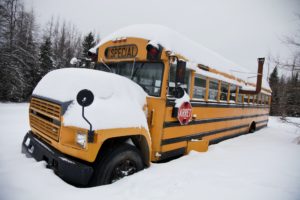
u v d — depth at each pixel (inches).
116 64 185.2
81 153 112.3
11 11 796.6
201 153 200.2
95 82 127.3
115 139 134.5
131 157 132.7
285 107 378.6
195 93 208.4
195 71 198.1
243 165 171.5
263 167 169.3
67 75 131.2
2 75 759.7
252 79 373.7
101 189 112.6
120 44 182.4
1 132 251.8
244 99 347.6
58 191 105.1
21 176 111.7
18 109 541.3
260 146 259.3
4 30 748.0
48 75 146.3
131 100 141.3
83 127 111.6
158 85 162.4
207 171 151.4
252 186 128.6
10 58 770.2
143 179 126.6
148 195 111.0
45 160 130.9
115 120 121.9
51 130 125.9
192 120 202.8
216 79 242.2
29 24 959.0
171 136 175.5
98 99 123.0
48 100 127.6
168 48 163.6
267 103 501.7
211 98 240.7
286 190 125.1
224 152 212.2
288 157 207.6
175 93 154.0
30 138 147.6
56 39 1535.4
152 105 160.2
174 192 115.7
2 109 514.9
